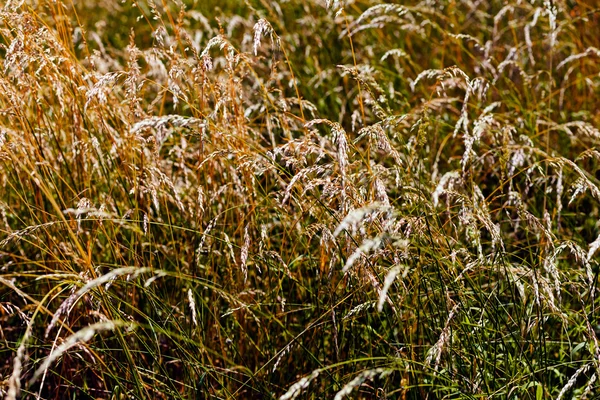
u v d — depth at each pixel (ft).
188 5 18.60
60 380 7.82
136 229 6.86
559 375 7.24
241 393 7.96
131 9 19.10
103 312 7.49
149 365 8.00
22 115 8.16
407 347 6.99
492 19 16.12
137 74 8.16
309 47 14.55
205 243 8.55
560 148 12.34
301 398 7.51
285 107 9.15
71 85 8.63
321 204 7.27
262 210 8.76
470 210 7.24
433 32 15.80
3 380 6.89
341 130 6.87
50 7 9.50
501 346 7.70
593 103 13.07
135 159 8.98
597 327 8.52
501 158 8.57
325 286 8.00
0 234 9.21
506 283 7.92
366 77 10.03
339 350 7.50
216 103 8.46
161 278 8.92
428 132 12.05
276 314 7.73
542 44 14.38
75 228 8.38
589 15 14.66
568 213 9.87
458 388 6.70
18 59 8.39
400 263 7.06
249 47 15.02
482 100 12.64
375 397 7.30
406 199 7.70
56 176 8.99
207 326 8.37
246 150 8.38
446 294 6.86
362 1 15.28
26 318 6.82
